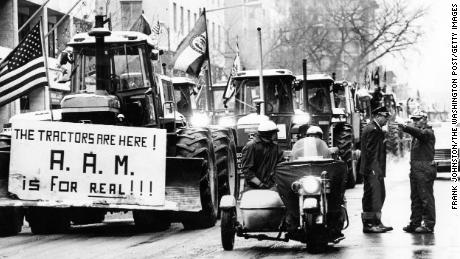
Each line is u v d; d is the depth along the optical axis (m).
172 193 15.88
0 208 16.09
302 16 84.62
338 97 30.45
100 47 16.44
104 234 16.19
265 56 70.06
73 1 44.88
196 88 24.86
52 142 15.73
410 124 15.76
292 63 67.94
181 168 15.88
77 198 15.73
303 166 12.73
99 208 16.06
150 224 17.02
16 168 15.63
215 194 17.59
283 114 23.92
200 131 17.25
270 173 13.73
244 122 23.28
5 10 38.78
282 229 13.05
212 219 17.12
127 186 15.80
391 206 20.48
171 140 16.89
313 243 12.77
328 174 12.73
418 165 15.23
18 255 13.15
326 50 83.12
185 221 16.91
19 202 15.62
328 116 27.20
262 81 23.86
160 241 14.74
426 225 15.28
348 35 85.44
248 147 13.72
